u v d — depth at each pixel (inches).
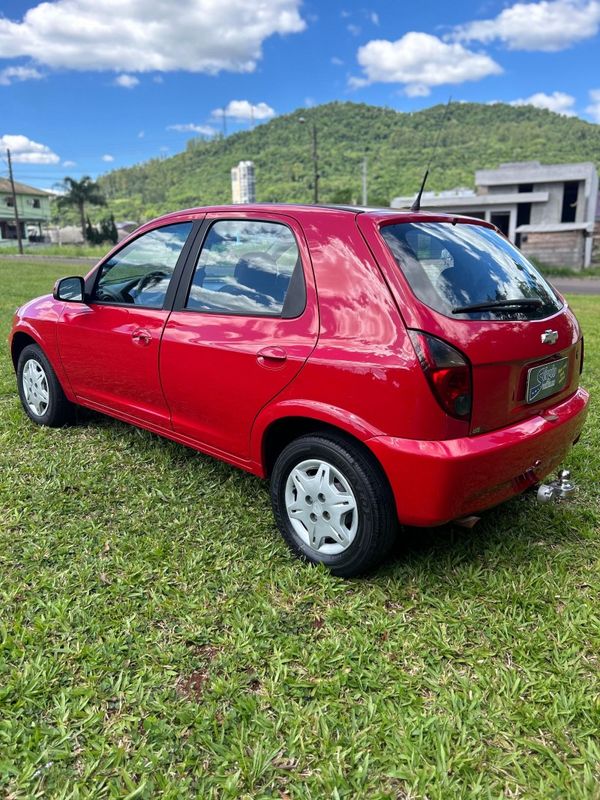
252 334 120.2
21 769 76.2
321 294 111.3
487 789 73.7
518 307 111.7
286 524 121.6
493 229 135.0
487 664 94.3
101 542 126.1
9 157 1969.7
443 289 104.7
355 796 73.0
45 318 177.0
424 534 130.2
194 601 107.7
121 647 96.2
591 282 1163.3
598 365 279.3
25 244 2568.9
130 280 152.9
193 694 88.0
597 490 151.6
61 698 86.4
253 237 125.7
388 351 100.7
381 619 102.8
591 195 1464.1
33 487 148.9
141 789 73.3
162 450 169.8
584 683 90.3
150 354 142.3
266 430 120.6
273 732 81.4
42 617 102.7
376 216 111.7
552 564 120.0
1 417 196.5
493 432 105.3
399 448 99.9
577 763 77.6
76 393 174.7
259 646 97.1
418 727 82.1
